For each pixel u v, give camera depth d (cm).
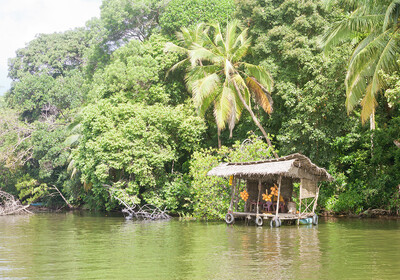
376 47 1872
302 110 2334
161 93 2930
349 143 2397
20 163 3869
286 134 2400
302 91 2389
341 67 2250
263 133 2542
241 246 1221
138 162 2606
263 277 805
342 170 2588
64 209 3947
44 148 3656
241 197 2052
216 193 2225
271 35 2577
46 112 4334
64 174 3775
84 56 4278
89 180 3075
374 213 2342
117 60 2970
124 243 1352
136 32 3538
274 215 1794
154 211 2620
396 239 1355
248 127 2888
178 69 3086
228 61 2586
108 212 3328
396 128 2308
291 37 2481
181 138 2822
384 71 1941
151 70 2961
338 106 2347
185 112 2873
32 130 3959
